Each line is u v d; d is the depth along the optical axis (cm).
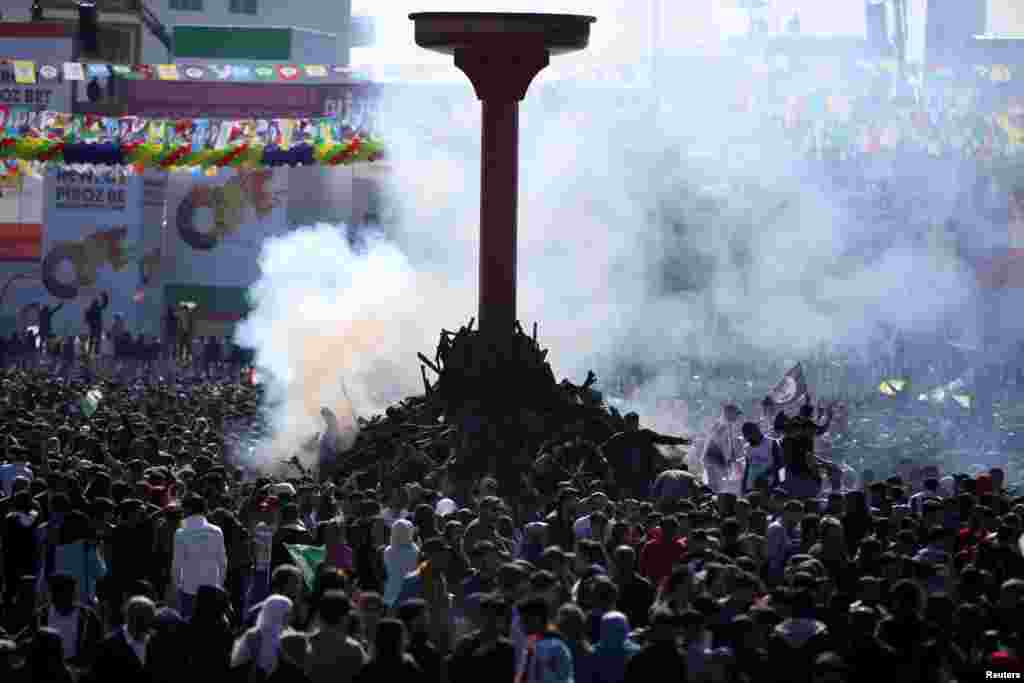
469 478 5019
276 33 14525
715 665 2330
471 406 5384
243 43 14538
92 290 12400
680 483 4169
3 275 12438
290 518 3212
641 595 2741
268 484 3725
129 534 3238
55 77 7544
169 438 5134
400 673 2153
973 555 3167
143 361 11038
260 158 8838
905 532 3164
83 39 12006
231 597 3362
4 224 12406
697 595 2541
